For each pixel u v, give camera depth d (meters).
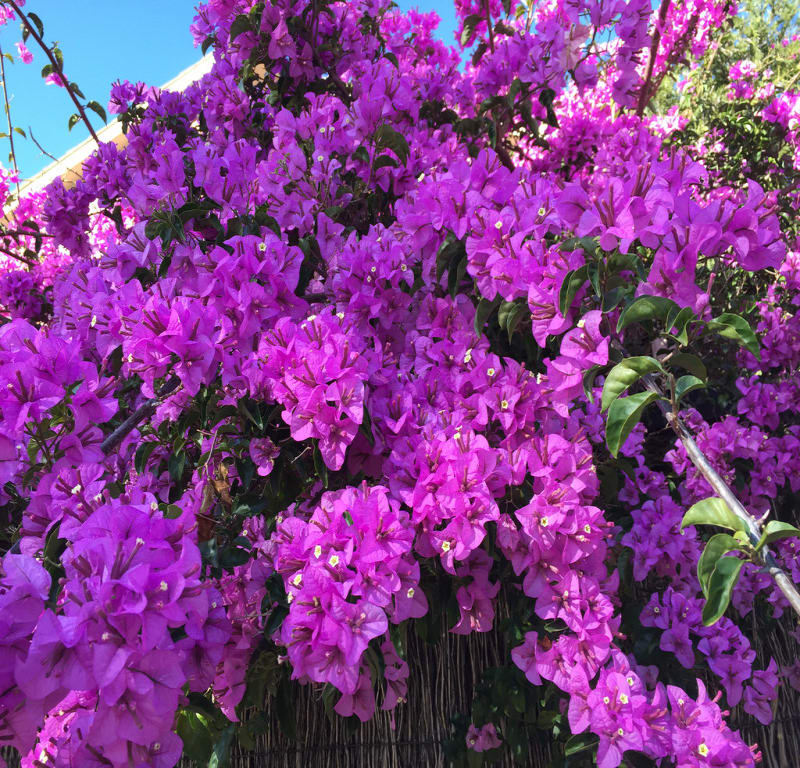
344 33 1.77
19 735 0.67
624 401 0.77
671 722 0.88
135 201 1.25
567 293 0.89
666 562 1.18
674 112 2.64
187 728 0.97
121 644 0.66
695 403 1.57
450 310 1.14
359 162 1.45
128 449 1.22
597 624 0.92
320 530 0.84
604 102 2.52
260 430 0.99
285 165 1.29
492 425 1.06
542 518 0.94
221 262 1.04
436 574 1.01
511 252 0.98
